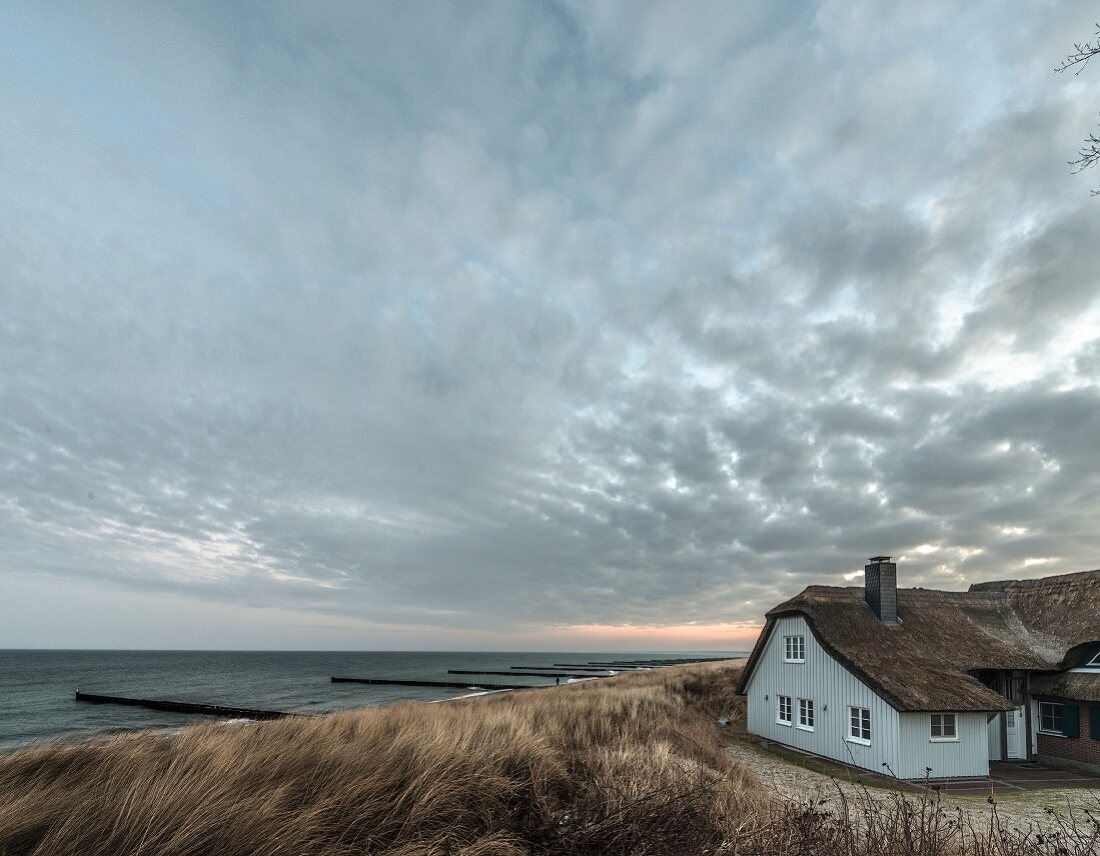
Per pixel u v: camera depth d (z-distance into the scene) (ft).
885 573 75.20
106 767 21.48
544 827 19.48
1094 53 17.42
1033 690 69.87
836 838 18.10
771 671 79.97
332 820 17.29
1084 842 18.90
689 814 20.30
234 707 164.76
